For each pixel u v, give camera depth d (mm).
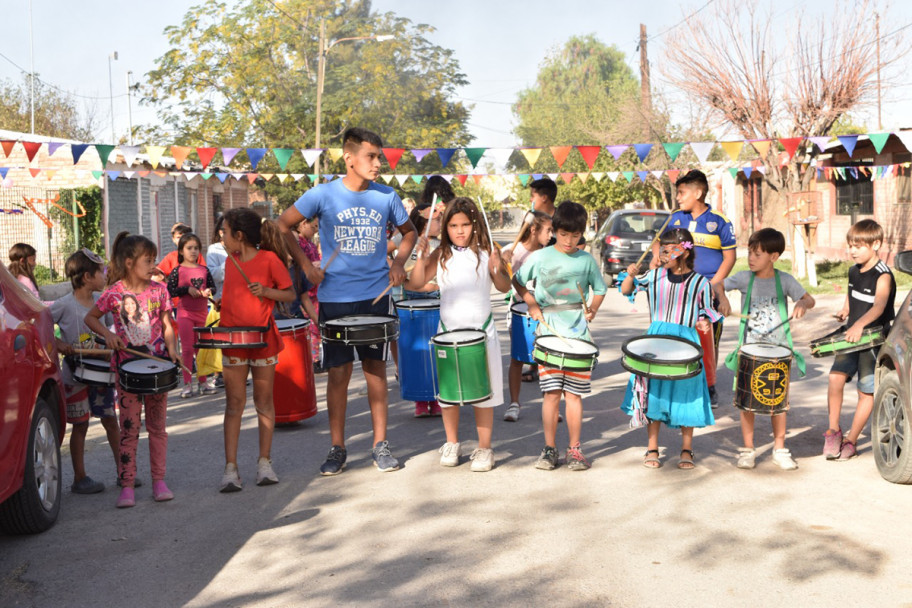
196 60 42031
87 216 23219
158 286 6199
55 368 5562
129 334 6074
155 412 5938
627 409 6305
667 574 4449
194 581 4523
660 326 6453
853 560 4582
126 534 5258
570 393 6340
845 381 6566
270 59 42469
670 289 6398
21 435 4891
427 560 4715
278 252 6297
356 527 5270
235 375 6129
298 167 39750
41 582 4555
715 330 8164
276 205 46531
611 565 4582
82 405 6047
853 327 6199
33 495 5102
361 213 6480
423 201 8914
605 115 43594
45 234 23344
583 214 6488
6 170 20719
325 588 4387
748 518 5258
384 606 4160
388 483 6168
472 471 6418
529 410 8492
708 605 4090
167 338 6176
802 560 4594
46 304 6168
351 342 6125
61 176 23438
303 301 8742
